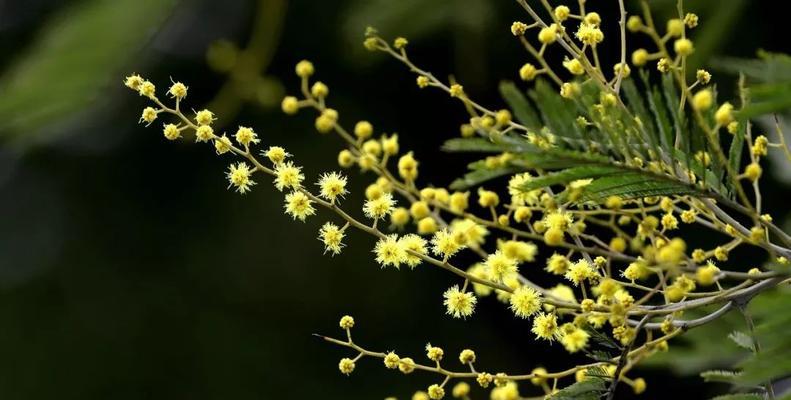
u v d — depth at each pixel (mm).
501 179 1078
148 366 1821
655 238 884
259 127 1788
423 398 902
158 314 1864
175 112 904
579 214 892
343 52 1582
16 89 1020
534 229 902
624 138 849
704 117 861
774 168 990
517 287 902
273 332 1866
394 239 899
